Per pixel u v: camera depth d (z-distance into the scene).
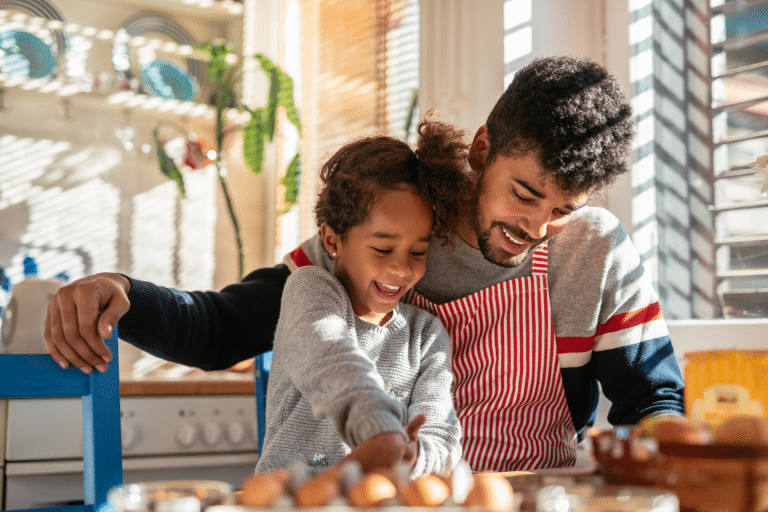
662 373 0.98
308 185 2.65
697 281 1.46
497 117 0.85
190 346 0.93
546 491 0.41
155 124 2.52
